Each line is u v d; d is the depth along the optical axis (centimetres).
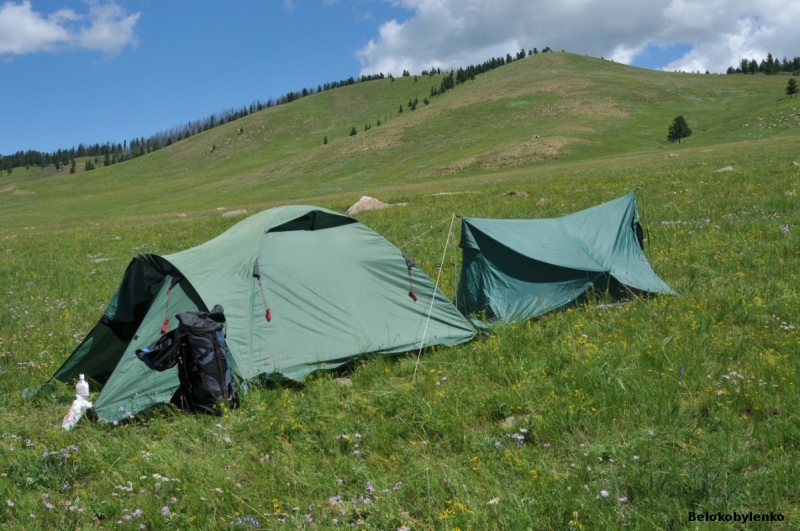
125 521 472
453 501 466
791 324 785
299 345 793
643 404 591
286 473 527
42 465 560
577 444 545
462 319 900
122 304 830
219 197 8719
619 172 3478
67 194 12950
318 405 674
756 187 2022
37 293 1465
